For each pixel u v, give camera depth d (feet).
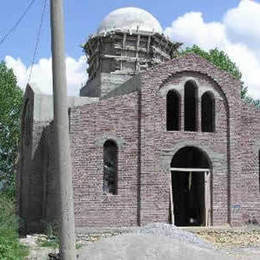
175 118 106.52
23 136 116.47
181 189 112.06
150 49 125.80
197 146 95.61
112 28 126.41
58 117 36.32
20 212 111.34
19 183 115.03
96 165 88.69
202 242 51.57
